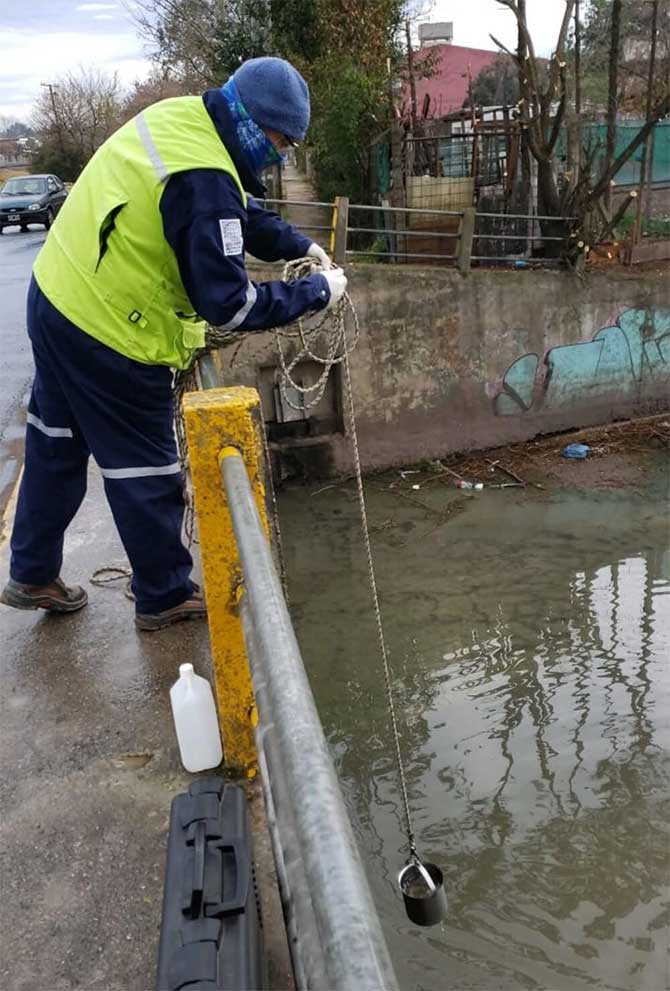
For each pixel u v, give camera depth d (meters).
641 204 11.48
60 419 2.49
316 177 16.64
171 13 17.17
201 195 2.11
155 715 2.38
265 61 2.20
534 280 10.47
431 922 2.24
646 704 6.28
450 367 10.45
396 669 6.88
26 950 1.71
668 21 11.58
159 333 2.32
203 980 1.29
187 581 2.75
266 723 0.96
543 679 6.67
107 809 2.06
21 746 2.29
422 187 12.03
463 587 8.02
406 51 15.59
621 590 7.82
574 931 4.52
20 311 11.52
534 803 5.44
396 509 9.66
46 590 2.80
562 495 9.75
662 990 4.14
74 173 44.78
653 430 11.23
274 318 2.36
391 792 5.62
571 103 12.56
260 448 1.98
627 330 11.07
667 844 5.07
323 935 0.67
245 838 1.62
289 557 8.73
